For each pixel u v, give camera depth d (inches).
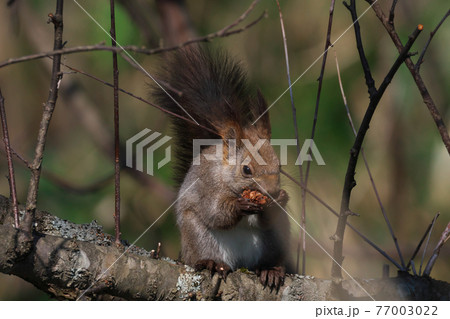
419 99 414.9
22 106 427.2
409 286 228.7
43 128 194.2
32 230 209.0
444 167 419.2
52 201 391.9
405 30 409.7
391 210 434.9
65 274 205.2
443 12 402.6
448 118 414.0
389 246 430.9
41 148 195.6
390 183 431.8
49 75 424.2
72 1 405.7
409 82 412.8
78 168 432.8
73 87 427.5
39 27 419.2
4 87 423.5
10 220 222.2
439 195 425.7
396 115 421.7
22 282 406.0
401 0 414.0
